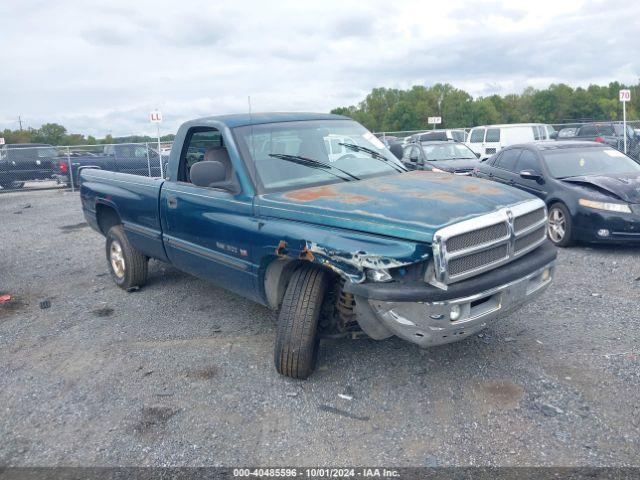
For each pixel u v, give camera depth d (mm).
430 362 4543
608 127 23000
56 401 4320
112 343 5410
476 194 4148
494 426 3617
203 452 3537
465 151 15703
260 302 4805
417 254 3516
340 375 4414
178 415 3998
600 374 4180
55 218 14609
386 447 3477
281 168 4812
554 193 8578
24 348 5430
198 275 5574
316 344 4410
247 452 3510
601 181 8297
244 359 4832
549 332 5020
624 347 4613
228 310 6145
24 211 16500
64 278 8023
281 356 4297
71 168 21859
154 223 5992
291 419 3852
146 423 3918
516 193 4340
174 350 5133
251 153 4844
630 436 3424
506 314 4016
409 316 3648
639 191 7922
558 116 106500
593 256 7805
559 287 6359
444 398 3994
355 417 3828
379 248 3621
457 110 98875
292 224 4203
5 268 8836
